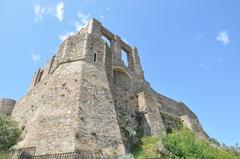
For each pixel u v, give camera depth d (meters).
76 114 17.67
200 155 19.59
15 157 15.66
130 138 20.69
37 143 16.69
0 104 31.05
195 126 34.06
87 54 23.44
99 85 21.50
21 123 23.12
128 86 28.52
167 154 19.17
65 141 16.00
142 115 25.81
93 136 17.02
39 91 25.38
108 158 16.27
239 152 27.22
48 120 18.14
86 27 29.25
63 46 25.42
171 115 33.31
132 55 33.47
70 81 20.92
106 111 19.73
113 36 31.70
